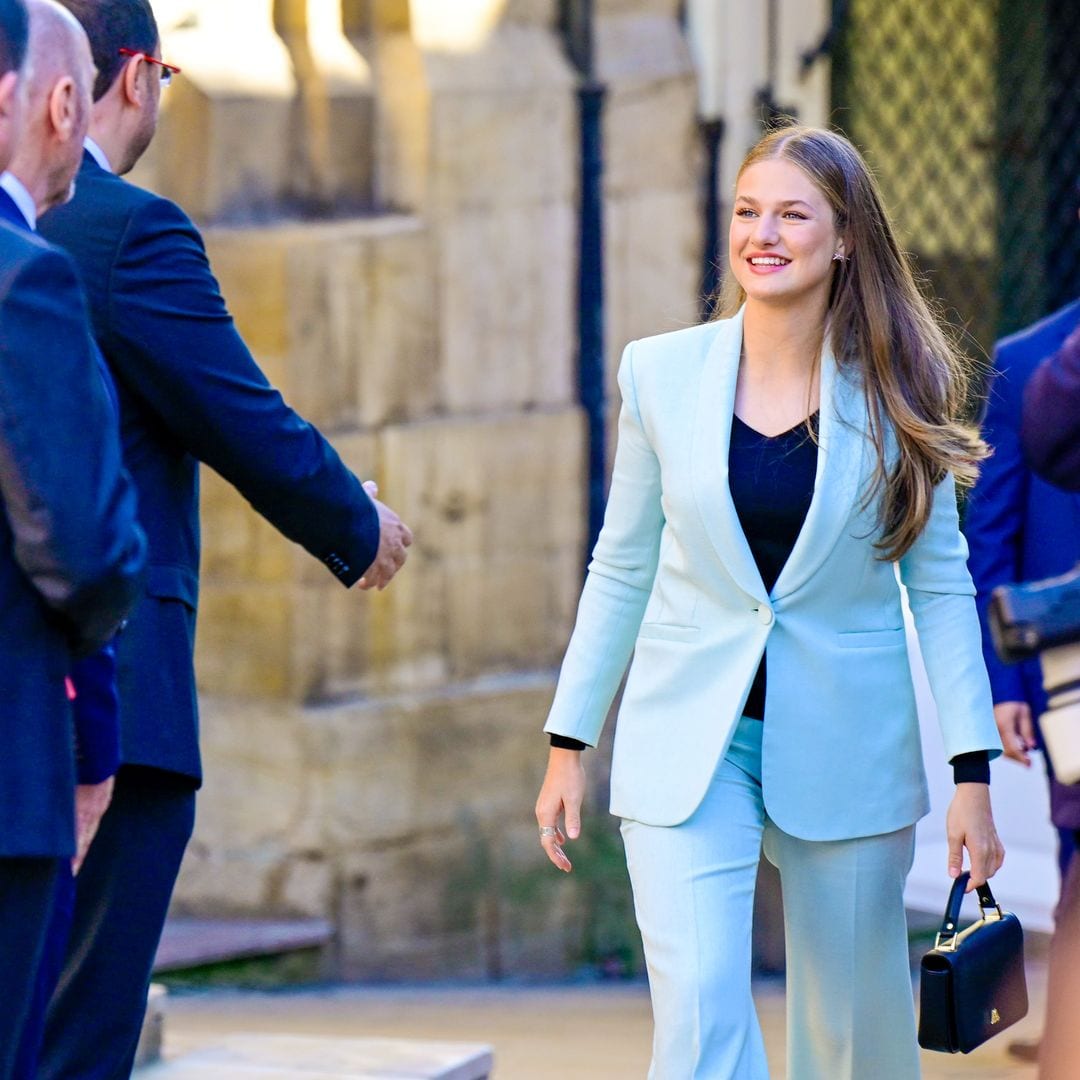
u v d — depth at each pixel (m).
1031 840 16.45
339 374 19.88
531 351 21.27
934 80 23.89
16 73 8.12
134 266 10.21
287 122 19.94
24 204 8.50
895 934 11.05
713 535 10.73
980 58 24.19
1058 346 14.37
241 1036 15.11
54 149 8.60
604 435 21.75
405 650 20.52
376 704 20.27
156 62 10.81
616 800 10.98
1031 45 24.06
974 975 10.50
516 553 21.23
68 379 7.68
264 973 19.88
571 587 21.67
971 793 10.94
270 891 20.12
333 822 20.05
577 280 21.50
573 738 11.41
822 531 10.64
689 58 22.03
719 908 10.49
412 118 20.42
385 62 20.52
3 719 7.72
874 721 10.85
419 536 20.50
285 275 19.44
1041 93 24.05
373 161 20.45
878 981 11.05
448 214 20.59
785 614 10.78
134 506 8.09
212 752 20.28
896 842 10.97
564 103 21.28
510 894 21.05
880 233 11.05
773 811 10.70
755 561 10.90
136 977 10.37
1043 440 9.18
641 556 11.46
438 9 20.66
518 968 21.06
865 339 10.94
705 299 12.65
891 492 10.70
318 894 20.08
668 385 11.09
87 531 7.62
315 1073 13.90
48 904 8.04
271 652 19.95
